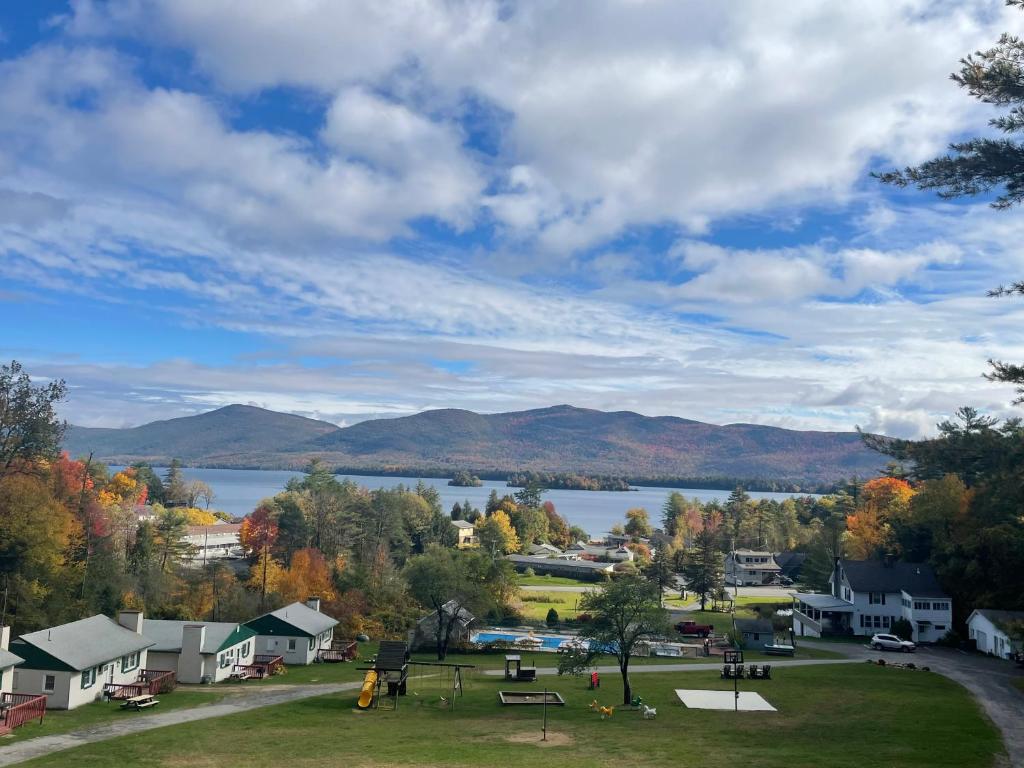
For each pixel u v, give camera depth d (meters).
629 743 37.31
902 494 125.06
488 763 33.41
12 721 43.97
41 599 74.19
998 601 78.12
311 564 100.12
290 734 41.66
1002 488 37.38
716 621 105.06
